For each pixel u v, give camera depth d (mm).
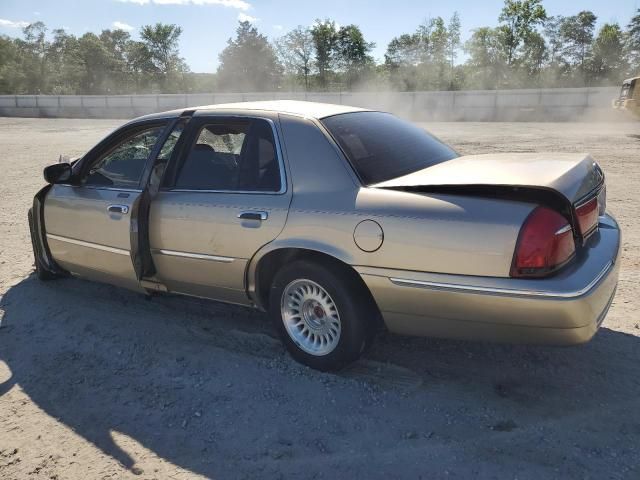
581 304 2848
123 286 4598
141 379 3750
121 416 3365
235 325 4480
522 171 3197
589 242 3328
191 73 83812
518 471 2762
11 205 9555
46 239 5043
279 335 3855
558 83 59406
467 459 2859
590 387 3480
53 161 15438
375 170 3473
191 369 3836
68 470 2916
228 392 3547
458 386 3529
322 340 3662
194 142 4086
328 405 3361
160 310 4805
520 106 33375
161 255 4145
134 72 83750
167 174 4133
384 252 3178
